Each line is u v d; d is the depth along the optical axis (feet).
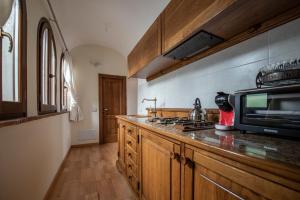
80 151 10.90
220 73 4.59
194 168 2.50
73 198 5.44
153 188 3.92
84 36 11.02
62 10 7.35
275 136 2.48
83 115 12.20
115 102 13.60
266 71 2.60
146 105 10.94
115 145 12.51
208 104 5.05
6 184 2.94
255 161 1.52
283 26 3.13
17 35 3.91
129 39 11.00
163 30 4.93
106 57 13.23
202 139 2.40
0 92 3.05
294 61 2.32
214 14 3.04
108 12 8.08
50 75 6.61
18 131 3.42
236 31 3.77
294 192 1.27
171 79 7.23
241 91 2.77
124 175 6.90
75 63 12.14
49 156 5.84
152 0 6.88
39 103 5.25
